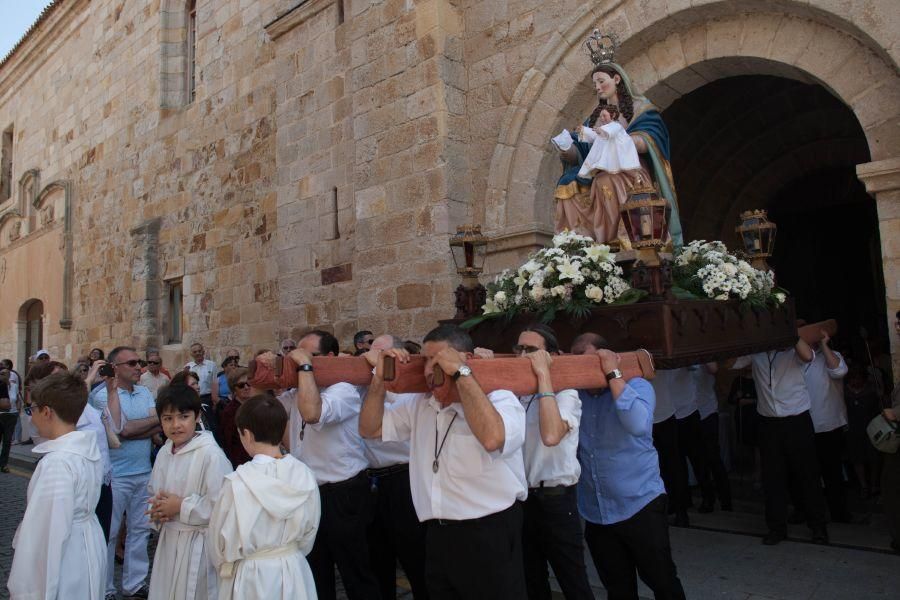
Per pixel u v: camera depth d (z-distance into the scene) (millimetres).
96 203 17047
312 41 9977
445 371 2656
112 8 16750
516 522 2859
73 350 17578
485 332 4770
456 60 7945
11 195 22094
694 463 6691
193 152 13609
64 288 17859
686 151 10000
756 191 10266
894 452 5090
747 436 8273
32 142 20703
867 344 8117
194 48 14805
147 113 15195
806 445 5527
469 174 7859
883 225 5375
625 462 3523
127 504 5273
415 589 4152
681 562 5262
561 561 3525
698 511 6754
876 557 5133
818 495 5531
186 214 13688
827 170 10055
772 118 9820
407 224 7906
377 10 8406
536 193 7320
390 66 8227
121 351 5391
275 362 3506
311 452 4020
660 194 5062
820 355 6164
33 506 3068
